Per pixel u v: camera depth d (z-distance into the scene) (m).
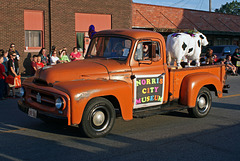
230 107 9.02
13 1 15.70
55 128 6.39
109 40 6.56
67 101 5.13
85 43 18.66
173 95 7.03
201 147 5.31
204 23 27.11
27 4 16.20
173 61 8.56
